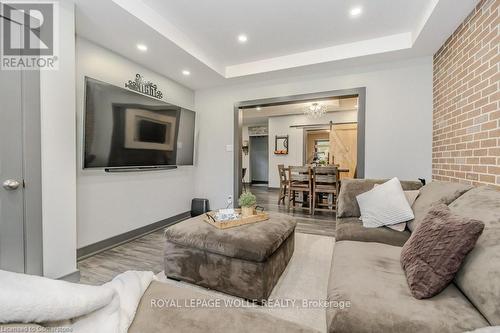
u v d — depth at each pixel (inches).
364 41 117.6
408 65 122.9
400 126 125.1
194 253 74.5
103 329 27.9
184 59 122.3
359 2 88.0
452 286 42.3
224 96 168.1
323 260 94.7
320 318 61.4
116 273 85.6
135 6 86.0
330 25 103.4
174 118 144.3
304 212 179.8
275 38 114.6
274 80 153.5
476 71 78.1
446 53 102.0
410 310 36.3
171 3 88.8
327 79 139.8
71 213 79.4
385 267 51.2
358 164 133.2
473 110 79.7
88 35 98.2
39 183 71.6
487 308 33.0
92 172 103.0
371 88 130.5
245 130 373.7
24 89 68.4
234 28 105.9
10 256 66.2
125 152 112.7
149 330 30.8
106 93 101.4
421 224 54.0
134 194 124.7
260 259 64.5
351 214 95.4
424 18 91.1
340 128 264.7
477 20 77.7
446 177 101.7
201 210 167.6
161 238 124.7
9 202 65.9
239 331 30.8
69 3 77.7
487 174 71.9
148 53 115.0
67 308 25.4
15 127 66.9
